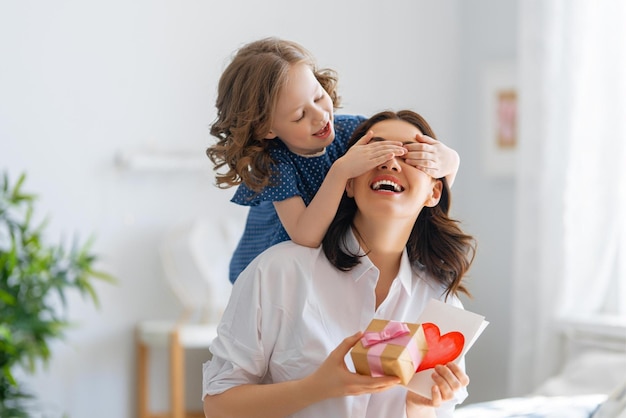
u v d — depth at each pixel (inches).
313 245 61.0
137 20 172.7
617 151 148.0
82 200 169.6
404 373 51.1
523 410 83.2
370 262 59.7
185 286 171.0
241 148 68.8
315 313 59.0
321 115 69.3
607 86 148.3
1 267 143.1
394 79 186.9
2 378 150.4
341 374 52.7
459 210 186.4
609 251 149.9
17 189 148.5
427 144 59.7
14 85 165.6
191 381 177.0
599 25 149.1
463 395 63.7
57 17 167.9
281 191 68.7
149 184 173.9
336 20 183.6
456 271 63.1
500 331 179.3
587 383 135.1
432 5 188.7
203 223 174.1
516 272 158.4
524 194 157.8
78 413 169.5
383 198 57.7
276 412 56.0
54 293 167.9
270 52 70.0
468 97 186.4
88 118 169.9
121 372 172.2
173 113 174.7
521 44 159.2
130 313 173.0
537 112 156.2
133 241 173.0
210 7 176.4
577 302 152.3
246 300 59.7
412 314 62.4
